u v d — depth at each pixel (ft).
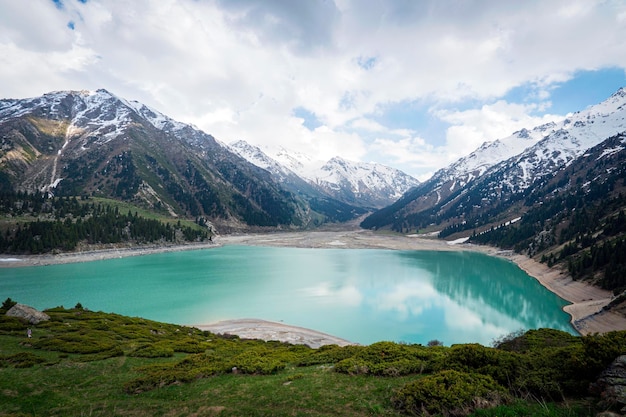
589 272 335.88
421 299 305.12
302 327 228.63
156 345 134.62
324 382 79.25
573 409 51.65
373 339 209.56
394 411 60.80
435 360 82.48
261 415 63.62
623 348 59.52
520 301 302.66
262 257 570.05
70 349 117.80
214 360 108.17
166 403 73.36
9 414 66.85
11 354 108.06
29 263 445.37
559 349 72.33
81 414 67.92
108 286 333.42
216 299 296.30
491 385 61.67
